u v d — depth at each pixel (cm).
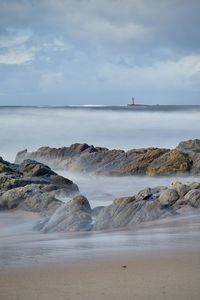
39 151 4859
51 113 13400
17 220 2227
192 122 10338
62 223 1934
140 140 7662
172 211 1934
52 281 955
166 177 3612
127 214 1905
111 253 1248
